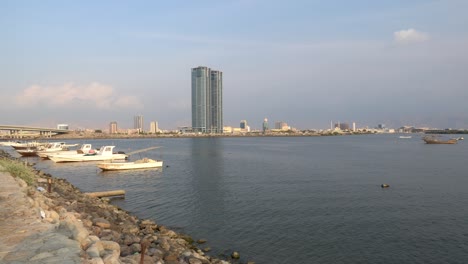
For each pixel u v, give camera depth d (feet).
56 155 269.64
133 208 115.24
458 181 170.50
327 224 95.35
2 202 57.93
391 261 71.10
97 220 68.39
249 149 484.33
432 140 645.51
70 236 40.37
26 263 31.17
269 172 209.67
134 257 45.93
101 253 37.99
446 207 114.83
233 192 142.51
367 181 171.12
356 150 448.65
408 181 170.91
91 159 269.03
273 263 69.67
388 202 122.31
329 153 390.21
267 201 124.36
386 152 402.72
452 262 70.44
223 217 103.09
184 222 98.12
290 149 481.05
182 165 253.65
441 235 86.17
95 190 151.33
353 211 109.50
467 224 95.14
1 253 33.65
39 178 136.46
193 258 60.44
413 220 99.19
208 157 335.06
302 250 76.54
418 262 70.59
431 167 234.17
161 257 55.21
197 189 150.30
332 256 73.46
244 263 69.46
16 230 41.70
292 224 95.45
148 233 74.18
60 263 31.32
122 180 179.63
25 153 321.52
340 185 158.92
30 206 55.98
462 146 543.80
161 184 164.96
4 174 93.15
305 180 175.01
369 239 83.46
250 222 97.55
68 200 97.81
